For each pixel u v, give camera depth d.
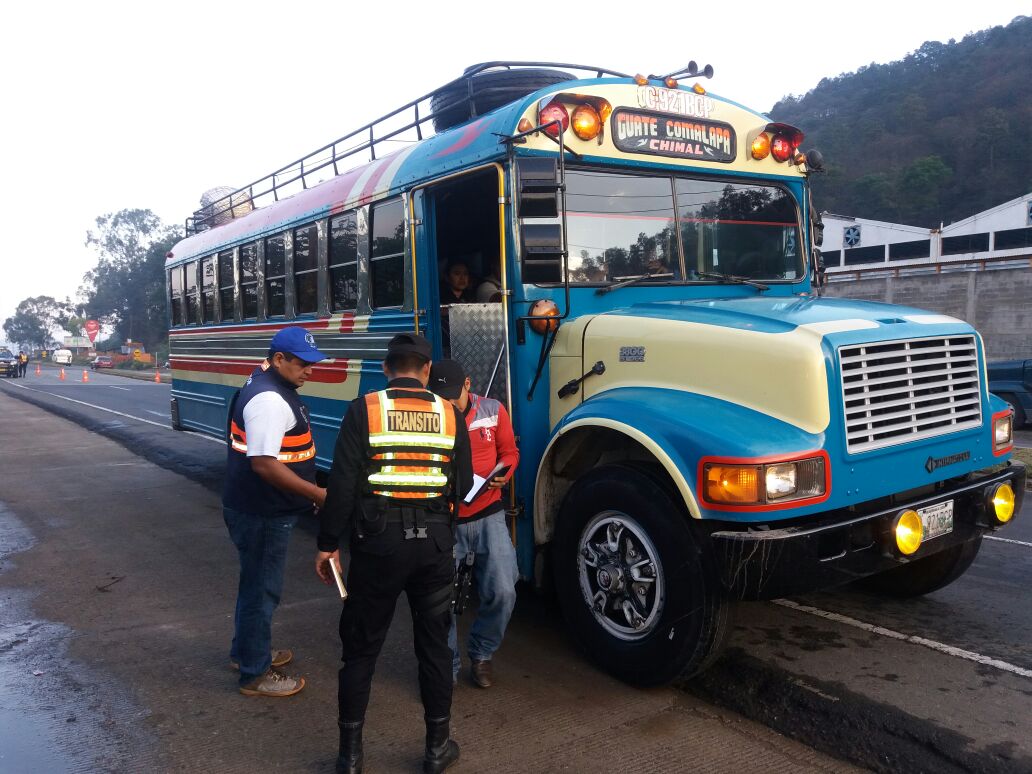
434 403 3.35
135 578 6.12
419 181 5.47
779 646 4.58
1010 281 31.28
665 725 3.78
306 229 7.32
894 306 4.68
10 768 3.46
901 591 5.32
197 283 10.09
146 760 3.54
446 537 3.32
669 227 5.17
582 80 4.87
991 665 4.32
